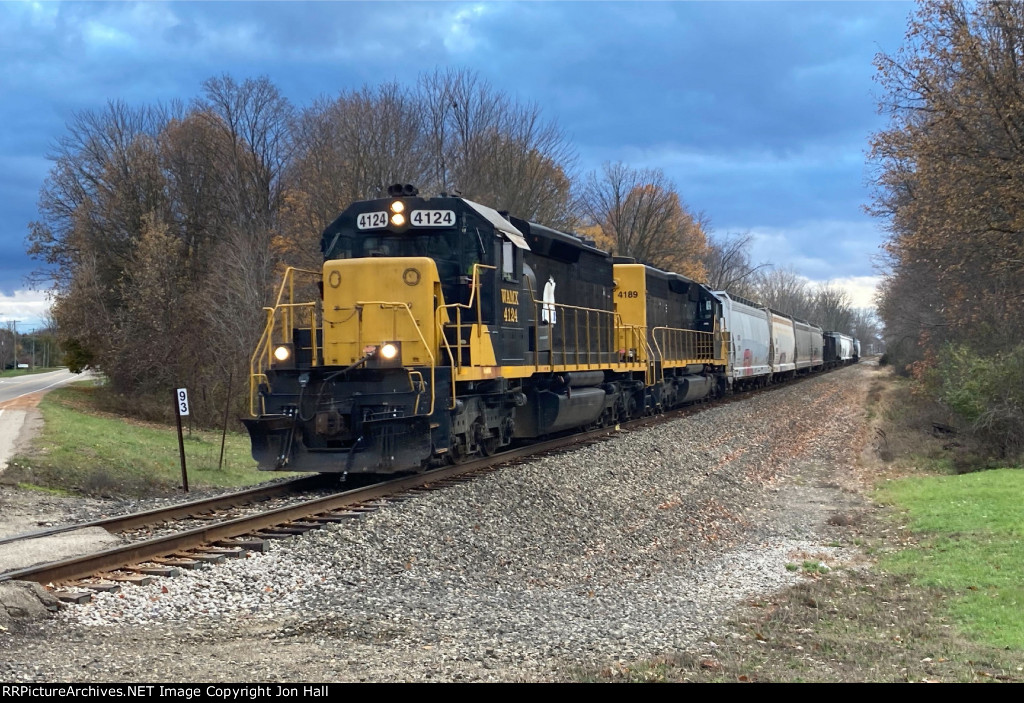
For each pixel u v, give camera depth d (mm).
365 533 10602
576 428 22094
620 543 13375
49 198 48969
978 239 24562
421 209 15203
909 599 10094
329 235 15828
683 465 19812
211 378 34531
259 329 34156
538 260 18594
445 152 40969
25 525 11594
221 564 9094
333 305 14461
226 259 38688
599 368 21578
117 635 6961
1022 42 23047
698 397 33125
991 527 13781
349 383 13711
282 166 48656
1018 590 9992
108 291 42625
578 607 9328
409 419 12945
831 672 6895
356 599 8531
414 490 13320
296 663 6348
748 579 11617
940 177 24703
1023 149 22781
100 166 49281
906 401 36906
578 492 15203
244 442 30078
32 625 7066
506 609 8875
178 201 48531
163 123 52125
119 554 8922
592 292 22109
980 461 22562
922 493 17875
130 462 20688
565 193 45250
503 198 39719
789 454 24875
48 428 23781
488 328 15227
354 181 38219
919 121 26844
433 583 9773
